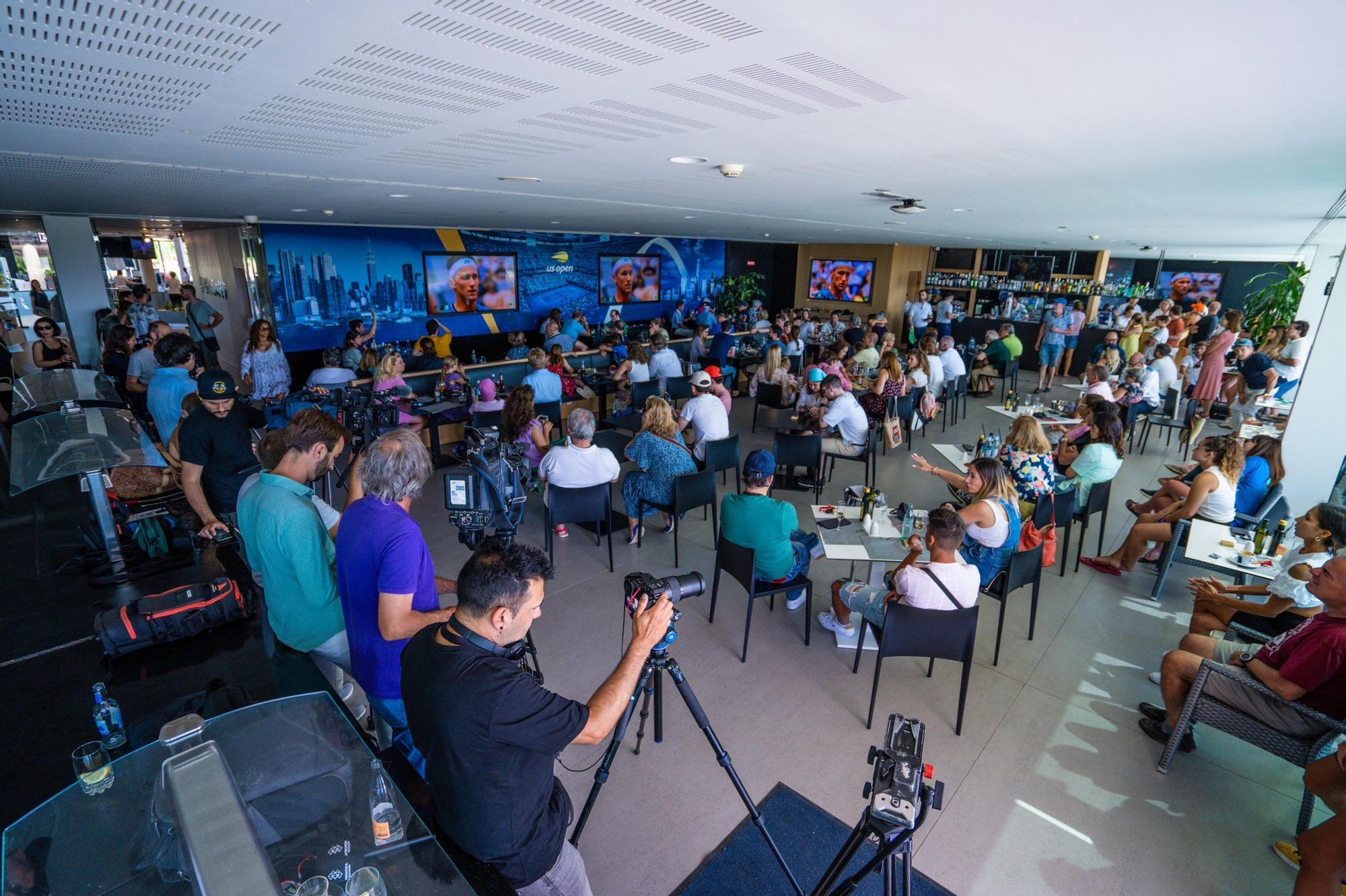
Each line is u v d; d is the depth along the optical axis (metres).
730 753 2.92
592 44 1.39
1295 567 3.05
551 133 2.42
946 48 1.41
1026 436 4.25
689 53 1.46
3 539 3.64
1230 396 8.57
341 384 7.00
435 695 1.36
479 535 2.70
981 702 3.32
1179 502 4.50
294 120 2.12
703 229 10.34
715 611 4.07
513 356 9.05
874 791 1.61
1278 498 4.38
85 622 2.57
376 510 1.92
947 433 8.53
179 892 1.15
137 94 1.71
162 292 14.87
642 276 14.56
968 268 15.98
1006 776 2.86
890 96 1.83
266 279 9.32
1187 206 4.62
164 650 2.38
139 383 6.05
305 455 2.12
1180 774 2.89
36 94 1.68
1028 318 13.60
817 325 12.69
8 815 1.71
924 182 3.69
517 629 1.45
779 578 3.54
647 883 2.32
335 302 10.09
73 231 7.43
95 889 1.16
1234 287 16.44
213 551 3.00
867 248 15.17
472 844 1.45
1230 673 2.64
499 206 6.02
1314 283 8.04
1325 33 1.20
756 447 7.68
